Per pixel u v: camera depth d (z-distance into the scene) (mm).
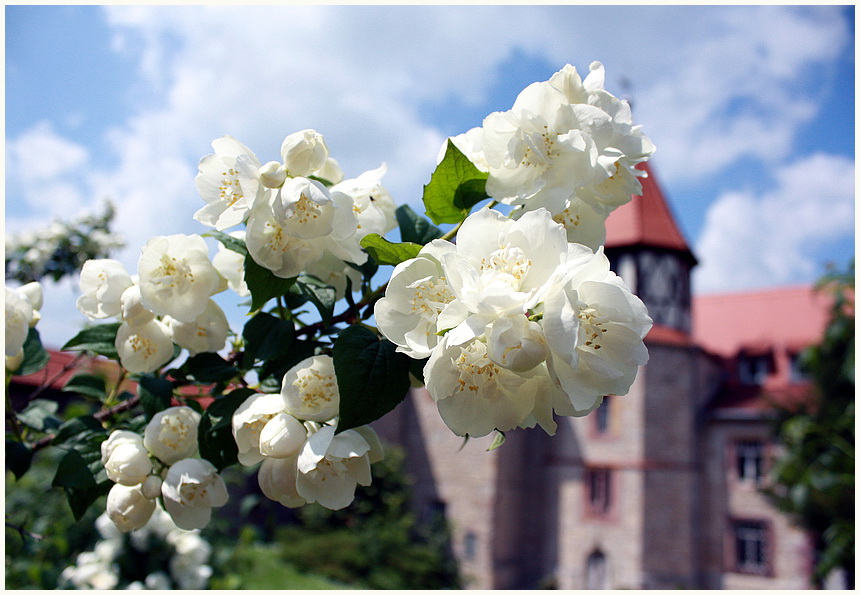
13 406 1896
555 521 17016
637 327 1055
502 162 1312
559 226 1087
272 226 1312
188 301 1509
